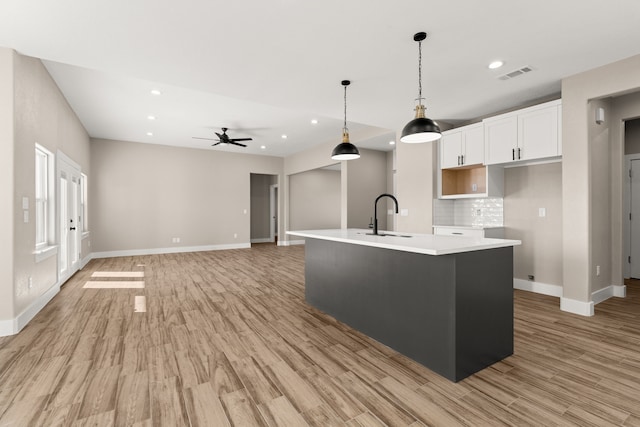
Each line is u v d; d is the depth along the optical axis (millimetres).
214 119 5738
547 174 4129
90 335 2795
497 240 2551
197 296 4066
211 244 8648
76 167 5461
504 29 2514
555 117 3568
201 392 1926
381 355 2432
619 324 3049
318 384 2021
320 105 4293
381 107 4367
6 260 2779
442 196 5016
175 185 8133
